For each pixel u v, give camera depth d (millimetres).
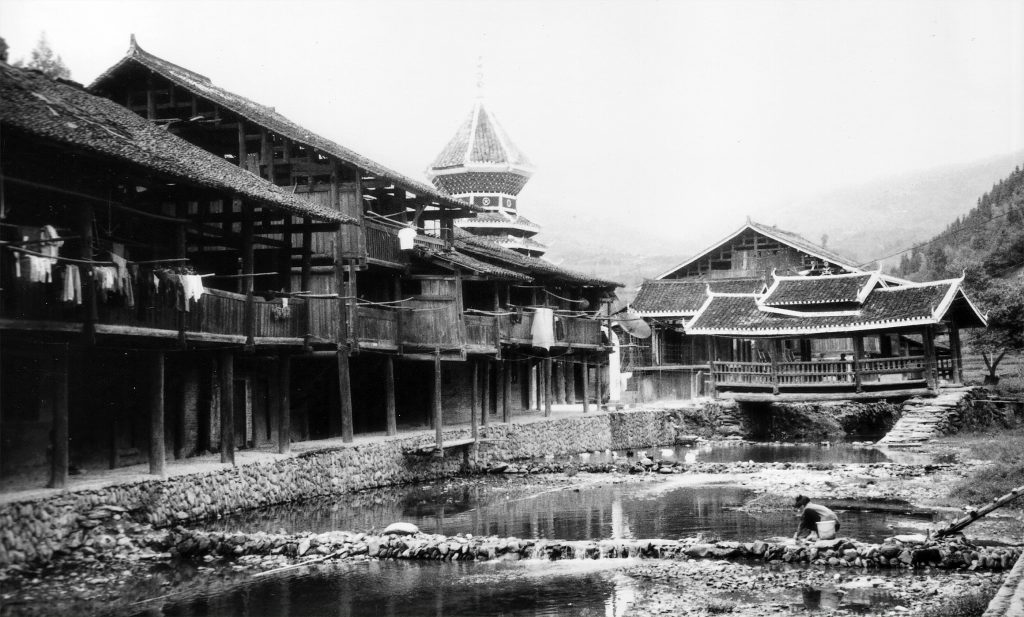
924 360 49375
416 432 37125
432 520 25719
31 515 18516
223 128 33594
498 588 18016
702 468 37125
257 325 26188
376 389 39031
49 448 21750
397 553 20750
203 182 22266
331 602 17156
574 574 19078
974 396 48969
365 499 29469
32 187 18219
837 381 52469
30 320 18203
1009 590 13922
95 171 21625
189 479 23406
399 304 35531
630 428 51125
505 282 41781
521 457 41812
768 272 70312
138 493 21594
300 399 34281
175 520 22688
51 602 16625
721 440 52969
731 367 56031
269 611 16547
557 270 48562
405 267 36375
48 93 22719
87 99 24984
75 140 18812
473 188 65375
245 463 26031
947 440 44625
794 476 34594
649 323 63781
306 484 28625
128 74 33062
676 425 54188
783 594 17234
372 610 16625
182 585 18219
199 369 28938
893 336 61094
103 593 17312
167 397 27375
